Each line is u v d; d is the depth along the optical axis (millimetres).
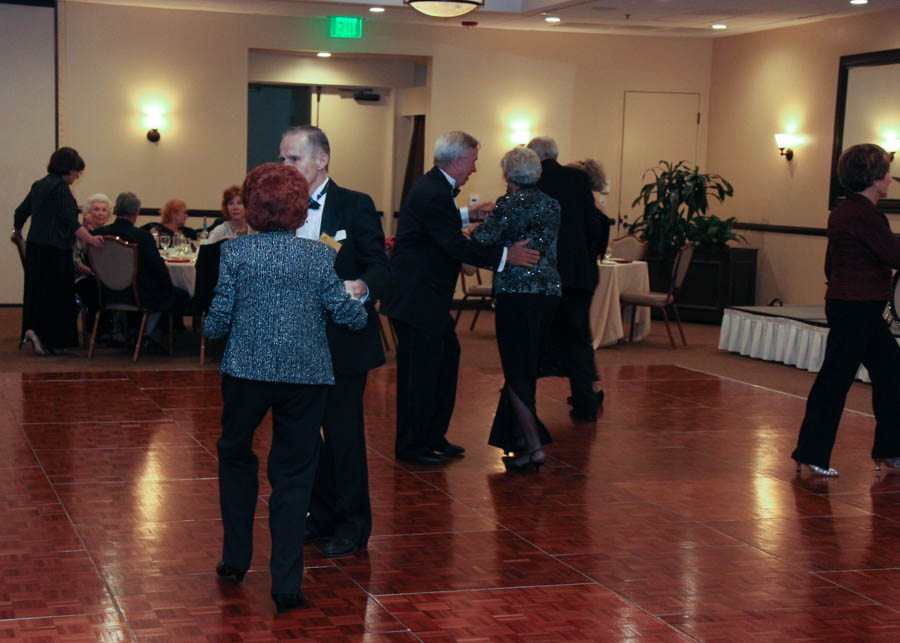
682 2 9867
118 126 11570
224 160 11906
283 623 3305
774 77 11773
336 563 3885
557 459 5570
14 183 11352
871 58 10367
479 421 6438
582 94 12609
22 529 4125
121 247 7887
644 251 10594
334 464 3936
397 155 13234
